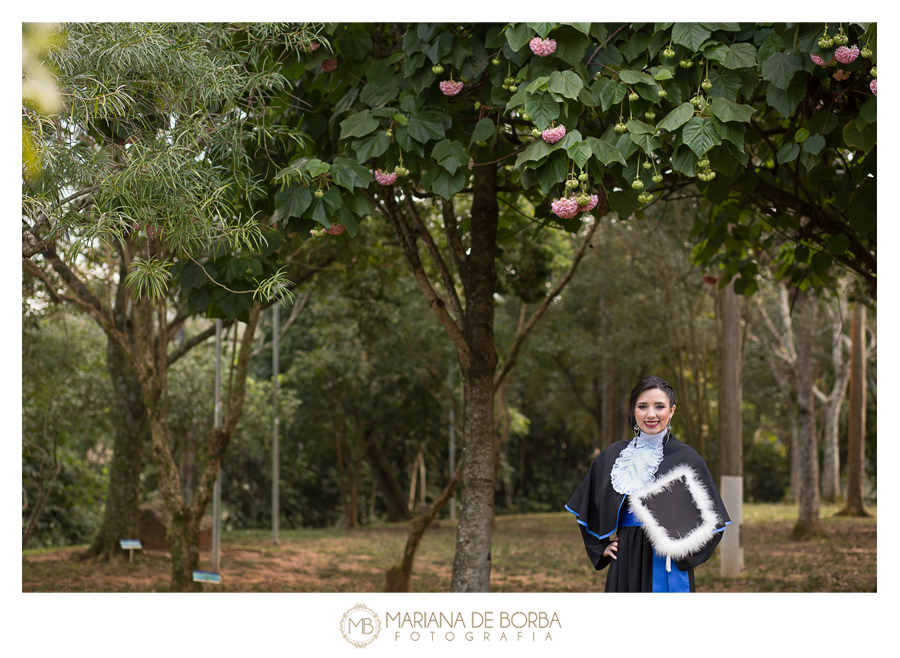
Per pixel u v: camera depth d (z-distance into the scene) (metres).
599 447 26.38
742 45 4.15
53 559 11.02
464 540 5.30
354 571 10.87
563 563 11.36
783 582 8.53
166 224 4.00
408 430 23.42
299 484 29.14
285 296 4.35
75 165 3.69
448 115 4.55
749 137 4.97
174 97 4.16
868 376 26.36
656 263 15.91
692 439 16.61
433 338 18.41
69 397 14.52
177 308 10.91
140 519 13.18
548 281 12.87
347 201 4.38
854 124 4.21
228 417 8.34
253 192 4.77
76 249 3.71
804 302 15.09
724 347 9.77
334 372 21.86
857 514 18.14
